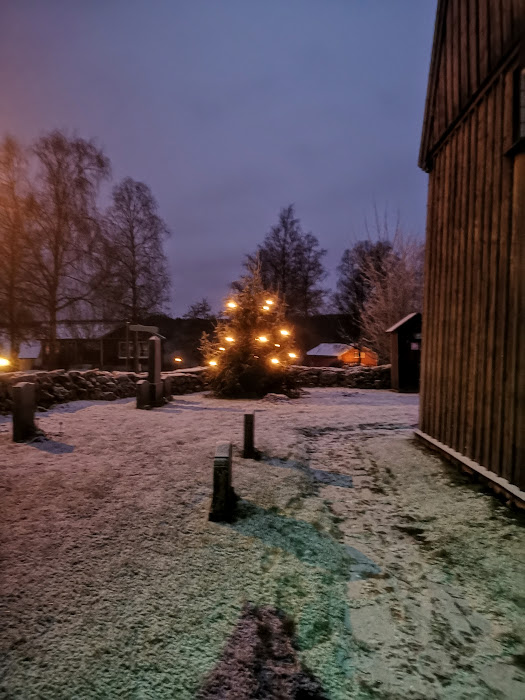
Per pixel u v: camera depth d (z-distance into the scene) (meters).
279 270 33.75
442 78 5.51
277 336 11.51
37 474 4.34
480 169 4.39
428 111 5.98
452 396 5.04
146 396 8.88
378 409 9.28
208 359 11.66
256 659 2.08
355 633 2.31
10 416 7.67
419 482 4.49
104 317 25.08
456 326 4.95
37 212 21.28
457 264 4.96
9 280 20.91
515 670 2.04
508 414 3.75
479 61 4.40
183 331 32.12
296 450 5.61
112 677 1.92
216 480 3.50
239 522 3.47
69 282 23.50
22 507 3.59
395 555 3.11
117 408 8.75
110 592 2.50
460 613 2.45
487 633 2.29
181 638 2.17
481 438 4.26
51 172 21.97
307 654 2.15
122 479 4.29
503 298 3.85
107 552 2.92
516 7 3.68
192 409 8.90
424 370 6.12
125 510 3.59
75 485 4.08
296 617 2.40
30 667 1.95
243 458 5.17
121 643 2.11
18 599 2.39
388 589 2.70
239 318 11.36
